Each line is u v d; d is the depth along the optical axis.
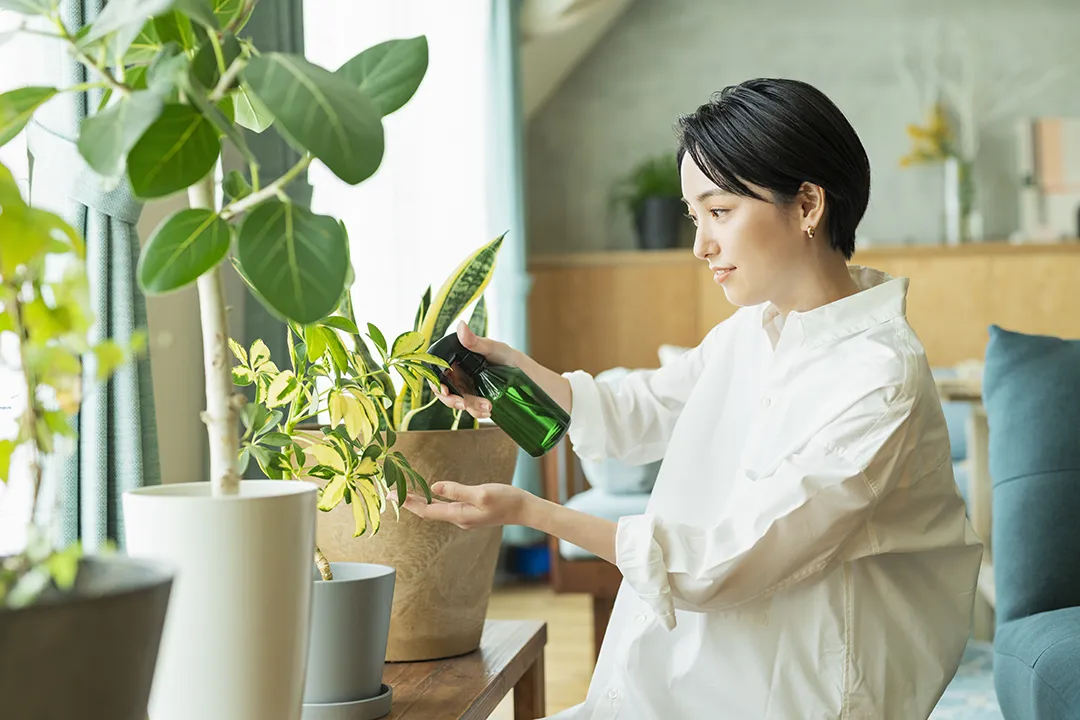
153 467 1.39
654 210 5.25
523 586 4.51
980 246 4.83
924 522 1.17
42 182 1.29
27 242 0.54
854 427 1.09
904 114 5.47
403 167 3.46
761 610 1.14
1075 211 5.29
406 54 0.80
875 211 5.50
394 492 1.13
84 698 0.52
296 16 2.22
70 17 1.29
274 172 2.06
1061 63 5.40
